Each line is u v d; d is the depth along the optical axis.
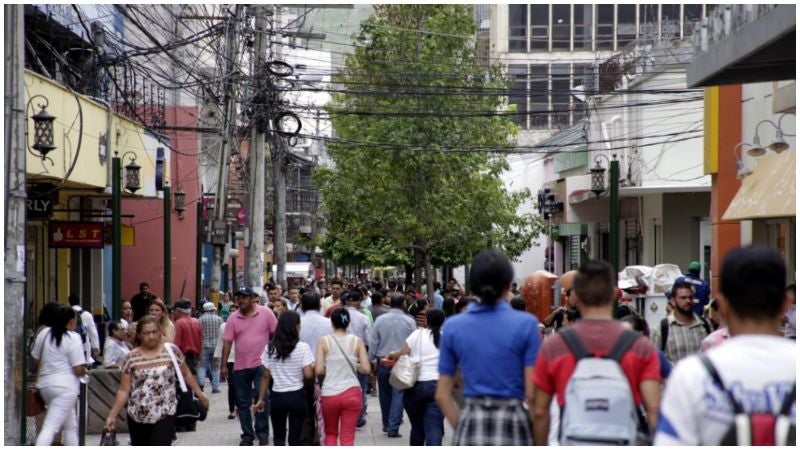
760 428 8.45
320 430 24.70
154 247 72.38
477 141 71.25
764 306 8.84
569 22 117.50
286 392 24.89
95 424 30.27
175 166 71.19
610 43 117.38
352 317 33.81
